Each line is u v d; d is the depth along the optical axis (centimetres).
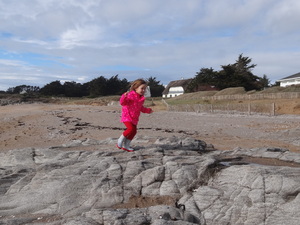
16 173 734
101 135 1638
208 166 644
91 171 664
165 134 1609
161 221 475
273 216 539
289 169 593
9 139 1612
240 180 594
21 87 11156
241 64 6319
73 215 575
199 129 1830
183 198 603
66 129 1869
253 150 820
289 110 2756
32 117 2372
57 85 9019
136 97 734
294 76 5006
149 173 648
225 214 566
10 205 625
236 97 3641
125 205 601
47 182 664
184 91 6725
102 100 5494
